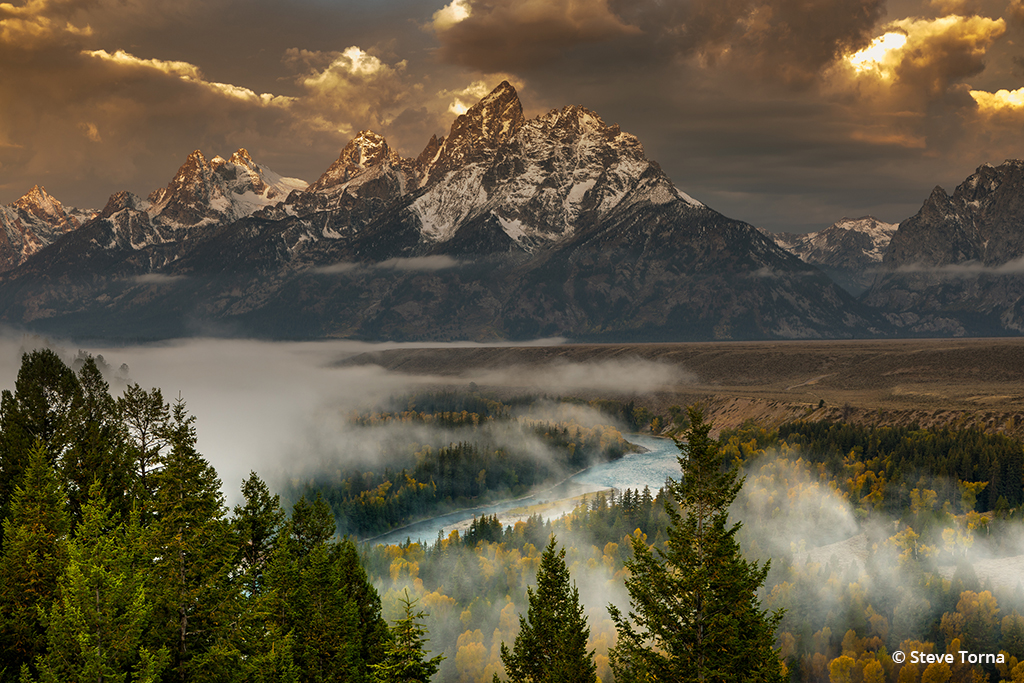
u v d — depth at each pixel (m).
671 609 47.03
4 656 50.06
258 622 53.12
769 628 46.22
